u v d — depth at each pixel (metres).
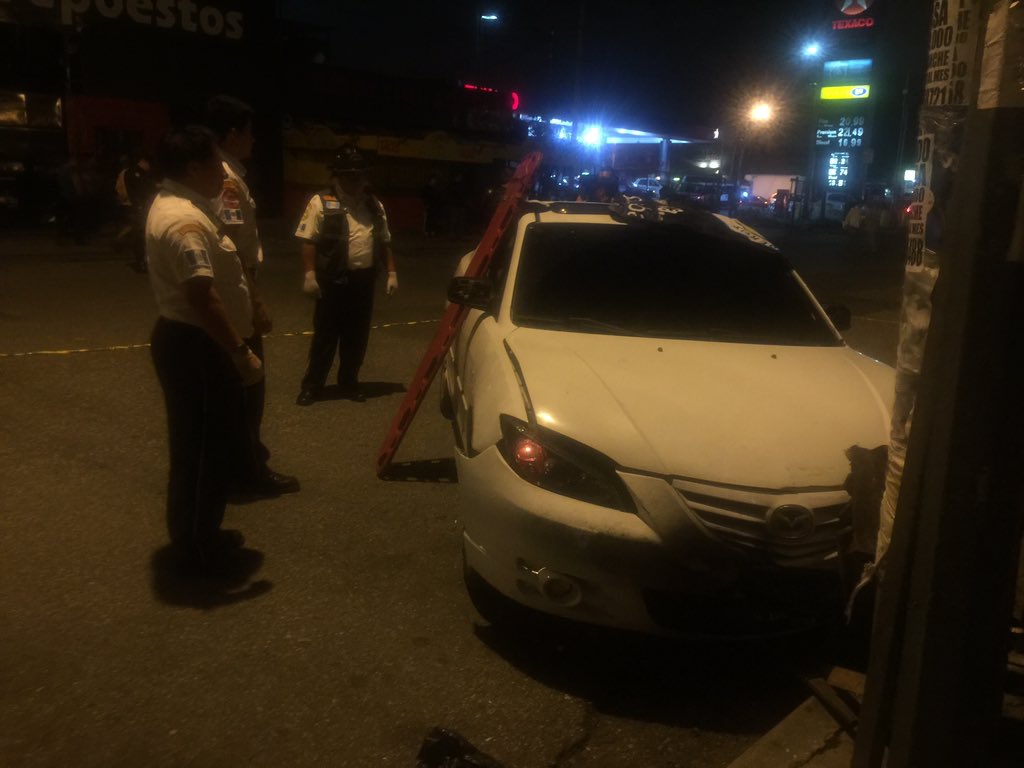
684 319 4.52
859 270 20.27
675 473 3.23
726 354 4.16
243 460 4.11
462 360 4.91
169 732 2.97
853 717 3.00
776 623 3.24
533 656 3.54
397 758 2.91
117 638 3.52
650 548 3.14
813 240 32.50
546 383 3.64
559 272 4.69
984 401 1.83
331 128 23.92
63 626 3.60
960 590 1.90
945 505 1.88
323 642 3.56
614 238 4.92
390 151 24.39
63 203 16.81
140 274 13.50
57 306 10.52
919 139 2.23
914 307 2.23
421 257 18.52
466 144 26.33
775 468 3.28
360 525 4.68
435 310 11.44
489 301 4.65
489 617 3.78
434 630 3.68
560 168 29.80
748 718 3.23
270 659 3.42
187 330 3.79
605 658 3.55
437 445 6.01
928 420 1.92
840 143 54.72
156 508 4.79
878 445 3.53
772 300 4.74
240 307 4.16
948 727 1.96
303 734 3.00
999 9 1.74
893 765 2.05
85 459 5.46
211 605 3.81
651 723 3.18
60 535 4.42
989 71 1.77
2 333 8.87
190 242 3.62
